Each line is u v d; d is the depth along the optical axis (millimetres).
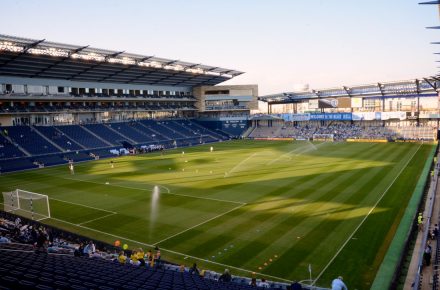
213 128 123438
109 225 30953
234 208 34438
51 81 82812
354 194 38000
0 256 17844
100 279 14648
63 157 71688
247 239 26609
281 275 21047
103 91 94875
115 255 23531
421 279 19219
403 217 30141
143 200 38656
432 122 98438
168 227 29891
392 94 103625
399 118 100750
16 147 69500
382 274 20625
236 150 83250
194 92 123438
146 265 21625
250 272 21594
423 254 20781
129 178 51562
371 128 104250
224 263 22953
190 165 62094
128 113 105062
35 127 80188
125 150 81312
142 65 87500
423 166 53500
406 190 39094
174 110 115188
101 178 52281
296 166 57062
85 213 34594
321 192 39250
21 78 77312
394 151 72625
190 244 26188
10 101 77438
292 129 114688
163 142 96750
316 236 26609
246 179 47875
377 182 43406
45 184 49188
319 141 99250
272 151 78812
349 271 21141
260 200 36906
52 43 64438
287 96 119875
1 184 50250
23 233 26812
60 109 85125
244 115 122625
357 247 24422
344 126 110000
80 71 82125
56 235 27781
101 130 91312
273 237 26750
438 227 25641
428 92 98188
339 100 110625
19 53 63656
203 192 41312
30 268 15164
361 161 60312
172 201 37906
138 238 27766
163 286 14242
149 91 107875
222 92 122312
